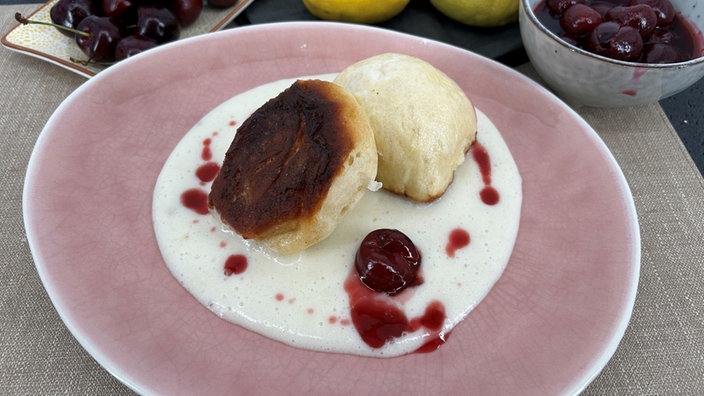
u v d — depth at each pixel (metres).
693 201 0.37
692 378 0.32
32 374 0.31
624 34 0.36
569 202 0.35
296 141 0.32
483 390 0.30
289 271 0.33
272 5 0.46
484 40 0.44
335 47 0.41
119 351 0.29
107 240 0.33
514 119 0.39
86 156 0.35
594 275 0.33
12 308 0.32
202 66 0.39
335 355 0.31
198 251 0.33
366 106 0.35
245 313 0.31
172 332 0.30
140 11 0.41
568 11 0.38
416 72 0.36
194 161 0.36
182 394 0.28
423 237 0.34
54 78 0.41
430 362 0.31
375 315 0.32
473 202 0.36
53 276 0.31
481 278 0.33
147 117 0.37
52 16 0.42
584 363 0.30
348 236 0.34
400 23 0.45
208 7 0.46
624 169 0.39
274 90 0.39
